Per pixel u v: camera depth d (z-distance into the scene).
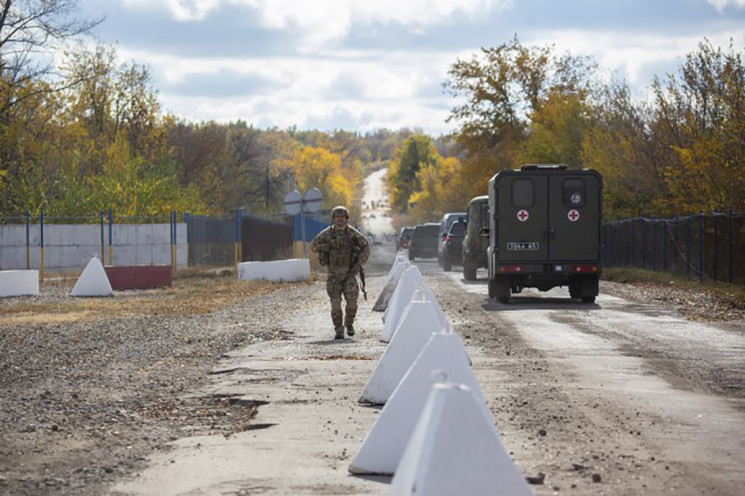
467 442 7.16
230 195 139.88
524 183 38.25
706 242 51.88
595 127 73.69
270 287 48.59
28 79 74.19
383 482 10.45
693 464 11.27
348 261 25.17
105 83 95.94
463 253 56.94
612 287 48.12
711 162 48.56
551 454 11.74
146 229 62.56
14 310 34.81
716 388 16.94
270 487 10.25
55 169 74.69
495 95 123.50
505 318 30.70
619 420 13.95
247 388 16.91
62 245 61.47
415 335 15.31
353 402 15.49
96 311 34.16
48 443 12.52
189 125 134.50
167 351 22.48
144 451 12.11
